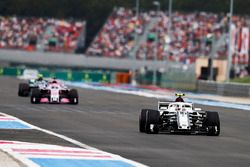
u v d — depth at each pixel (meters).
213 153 53.66
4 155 45.62
